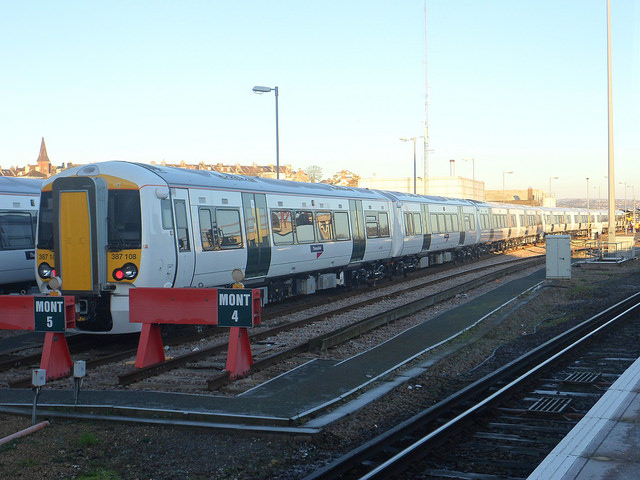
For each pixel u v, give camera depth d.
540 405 8.44
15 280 17.47
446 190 70.06
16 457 6.73
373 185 72.31
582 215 71.62
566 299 21.00
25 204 17.81
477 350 12.59
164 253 12.71
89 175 12.66
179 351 12.37
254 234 16.16
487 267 30.89
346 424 7.72
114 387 9.39
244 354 10.04
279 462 6.57
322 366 10.56
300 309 17.94
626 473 5.21
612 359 11.66
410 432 7.18
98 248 12.22
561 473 5.23
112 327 12.41
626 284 24.59
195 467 6.47
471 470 6.30
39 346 13.09
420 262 29.66
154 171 13.07
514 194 114.25
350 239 21.47
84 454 6.86
